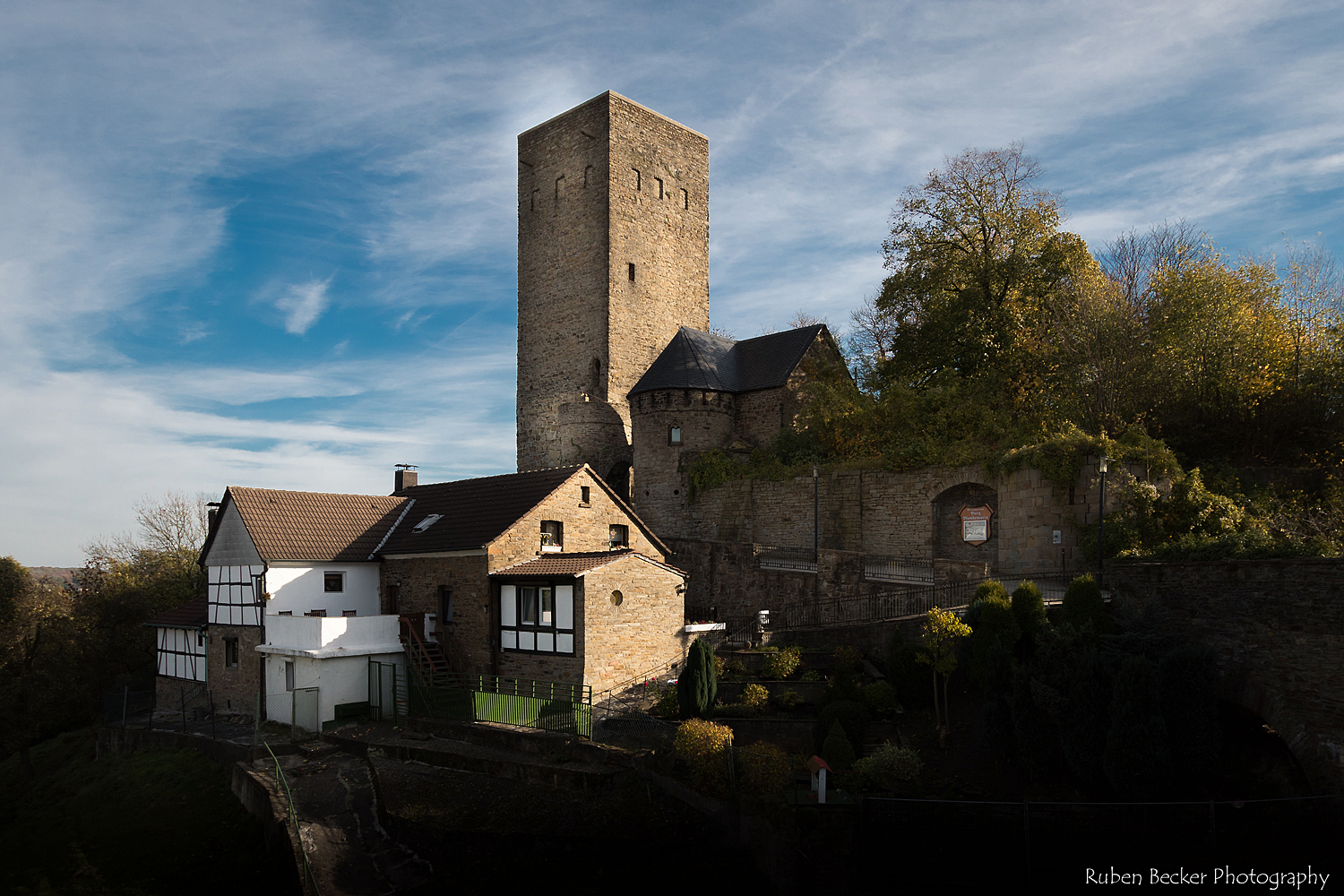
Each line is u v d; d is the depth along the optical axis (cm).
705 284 5222
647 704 2088
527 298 5072
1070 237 3525
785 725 1778
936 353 3634
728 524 3659
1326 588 1329
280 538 2639
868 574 2706
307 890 1519
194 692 2966
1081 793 1427
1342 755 1277
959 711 1772
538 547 2530
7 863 2092
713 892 1417
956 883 1332
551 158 5006
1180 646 1432
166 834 1962
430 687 2259
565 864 1495
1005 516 2645
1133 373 2927
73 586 4806
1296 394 2659
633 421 4097
